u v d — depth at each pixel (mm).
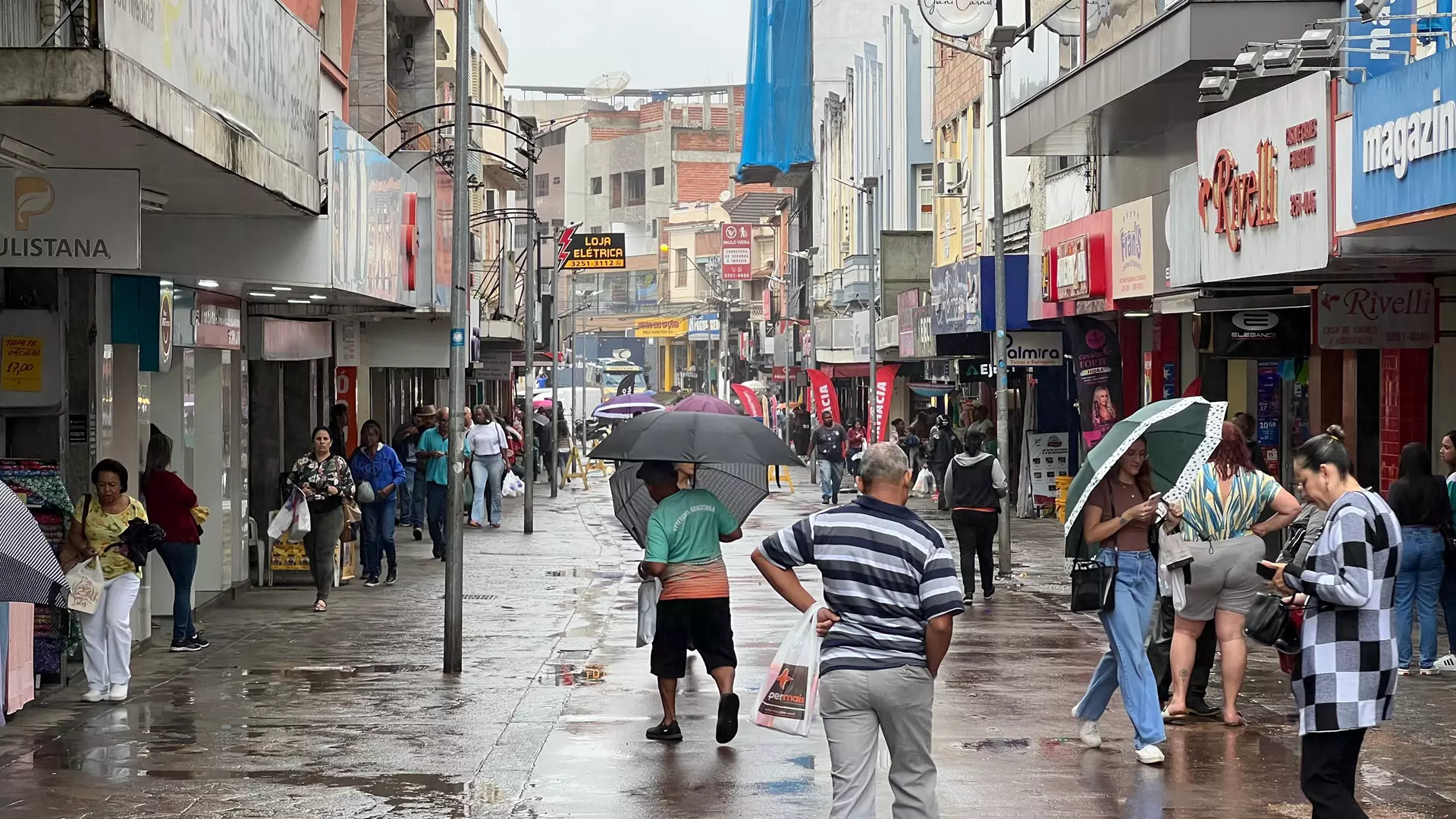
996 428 35500
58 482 11922
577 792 9250
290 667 13891
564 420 55938
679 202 128750
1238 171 17078
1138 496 10164
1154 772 9703
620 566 23609
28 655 11641
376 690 12727
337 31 23047
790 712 7508
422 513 28859
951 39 42469
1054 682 13023
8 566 8602
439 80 40438
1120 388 26750
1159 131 24172
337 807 8883
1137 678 9992
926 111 51344
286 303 20219
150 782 9492
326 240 15320
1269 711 11680
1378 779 9484
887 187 55281
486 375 47000
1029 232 33375
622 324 129875
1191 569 11008
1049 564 23422
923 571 7090
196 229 15023
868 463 7305
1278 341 19562
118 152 10750
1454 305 17609
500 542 28016
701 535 10742
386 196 19266
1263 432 22734
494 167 50594
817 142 74875
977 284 30156
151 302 14258
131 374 15125
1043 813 8711
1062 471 32312
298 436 22922
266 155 12867
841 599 7164
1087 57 22984
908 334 40219
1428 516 13094
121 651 12141
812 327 59594
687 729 11156
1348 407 19188
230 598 19000
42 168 11242
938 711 11727
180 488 14727
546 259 79500
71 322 13180
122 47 9469
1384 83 13461
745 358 95375
